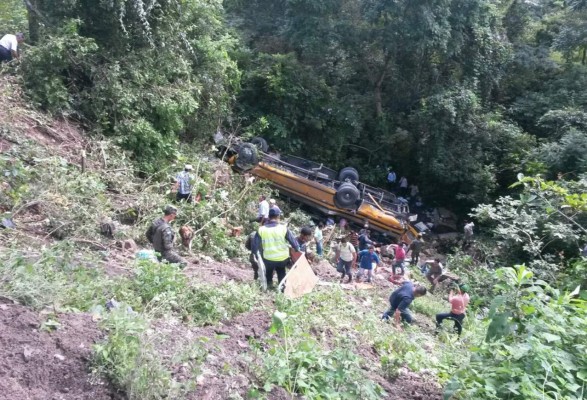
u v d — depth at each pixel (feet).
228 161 54.60
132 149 41.91
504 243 45.21
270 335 18.70
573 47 77.77
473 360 16.72
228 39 57.57
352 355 16.49
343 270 39.83
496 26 74.59
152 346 14.60
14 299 15.62
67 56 40.09
